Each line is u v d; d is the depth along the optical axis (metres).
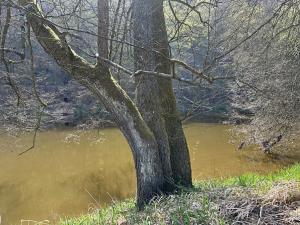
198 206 5.43
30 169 18.64
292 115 12.22
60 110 18.59
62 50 6.95
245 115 19.84
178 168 8.27
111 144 23.41
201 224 4.91
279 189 5.48
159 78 8.16
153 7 7.41
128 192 14.54
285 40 10.82
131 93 9.19
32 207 13.42
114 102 7.14
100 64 7.06
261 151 19.02
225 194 5.93
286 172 10.48
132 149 7.43
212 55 7.65
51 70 18.89
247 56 10.46
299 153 18.17
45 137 24.81
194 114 8.91
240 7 9.18
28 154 21.36
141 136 7.30
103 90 7.08
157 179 7.43
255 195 5.66
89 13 7.86
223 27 9.14
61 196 14.47
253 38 9.96
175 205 5.92
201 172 16.02
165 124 8.31
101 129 27.64
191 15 9.23
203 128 25.67
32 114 10.55
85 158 20.38
